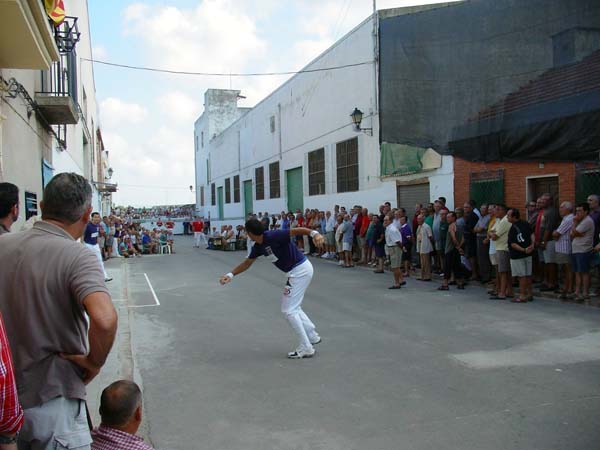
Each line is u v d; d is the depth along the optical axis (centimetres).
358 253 1892
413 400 515
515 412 479
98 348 226
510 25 1294
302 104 2556
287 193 2823
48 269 235
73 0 1698
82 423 243
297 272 676
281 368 631
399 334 784
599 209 972
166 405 519
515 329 795
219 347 737
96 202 2925
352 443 425
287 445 425
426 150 1588
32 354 232
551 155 1191
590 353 659
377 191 1877
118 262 2069
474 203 1309
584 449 404
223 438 441
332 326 848
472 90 1404
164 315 974
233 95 4806
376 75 1847
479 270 1286
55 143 1338
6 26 678
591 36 1113
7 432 200
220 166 4331
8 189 362
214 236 3031
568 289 1016
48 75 1221
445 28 1491
